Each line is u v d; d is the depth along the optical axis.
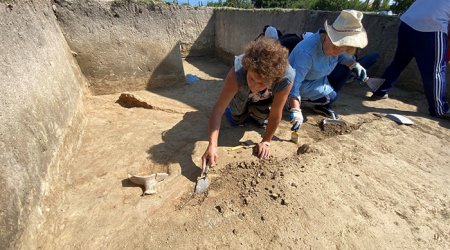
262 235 1.62
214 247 1.55
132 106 3.28
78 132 2.54
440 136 2.64
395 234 1.63
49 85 2.28
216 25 6.02
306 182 1.99
